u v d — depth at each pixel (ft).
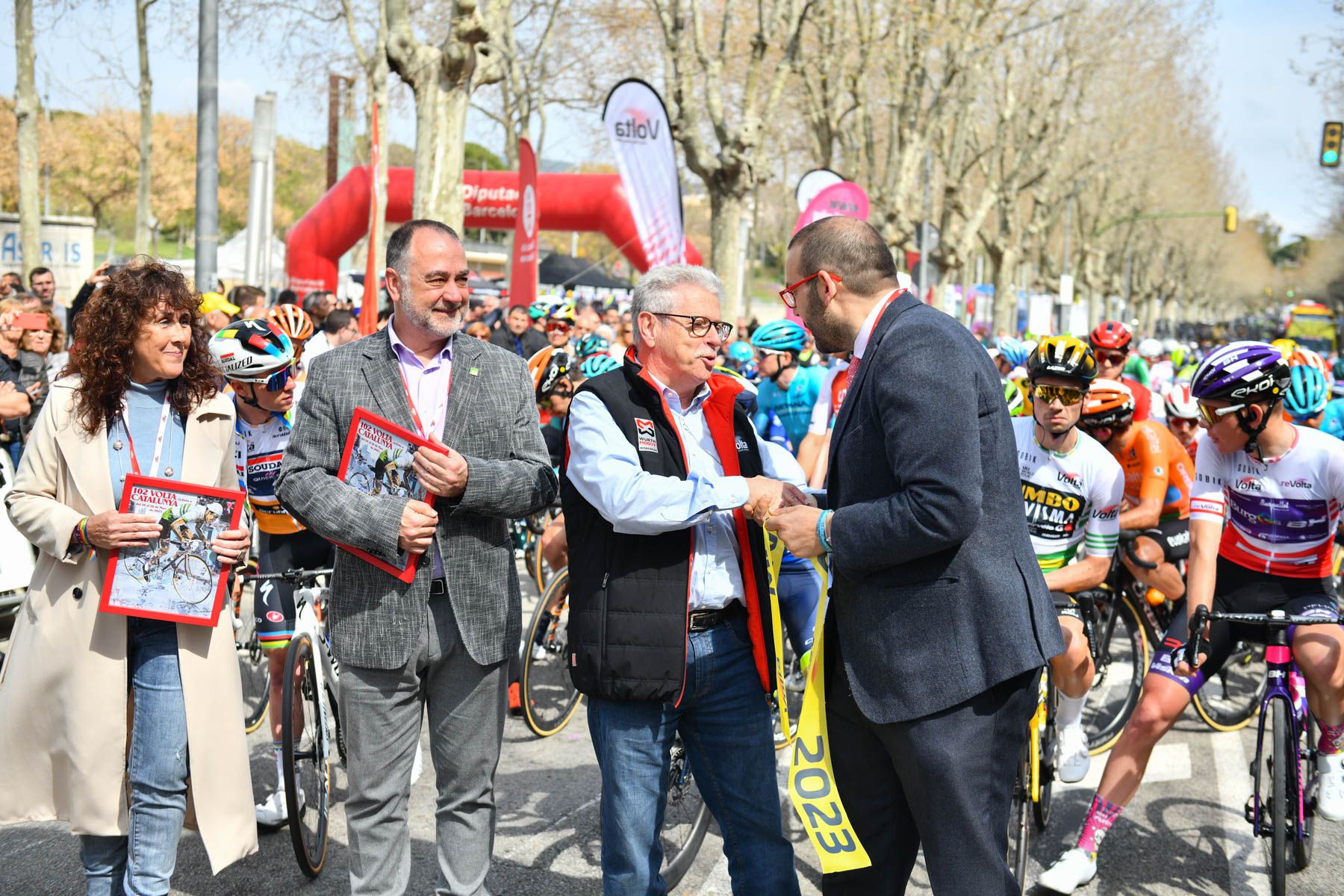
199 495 9.83
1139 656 18.03
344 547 9.53
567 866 12.92
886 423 8.11
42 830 13.57
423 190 37.40
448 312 9.79
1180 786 15.99
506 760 16.46
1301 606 12.95
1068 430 13.56
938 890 8.50
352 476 9.58
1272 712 12.04
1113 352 22.39
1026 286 189.16
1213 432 12.52
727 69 66.69
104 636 9.78
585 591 9.34
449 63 37.11
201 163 35.04
